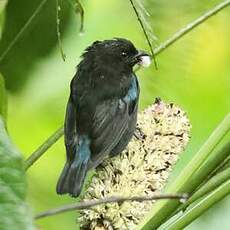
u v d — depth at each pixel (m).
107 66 11.84
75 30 11.24
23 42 10.13
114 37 12.02
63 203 11.86
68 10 10.06
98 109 11.44
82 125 11.34
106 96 11.61
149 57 10.28
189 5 9.56
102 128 11.36
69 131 11.39
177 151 8.92
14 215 4.75
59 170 12.32
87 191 8.58
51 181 12.19
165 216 7.51
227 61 10.88
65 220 11.59
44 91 11.16
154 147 8.82
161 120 8.99
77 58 11.94
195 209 7.22
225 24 10.64
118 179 8.58
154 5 9.46
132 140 8.95
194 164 7.49
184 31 8.52
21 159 4.88
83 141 11.19
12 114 11.45
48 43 10.22
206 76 10.90
